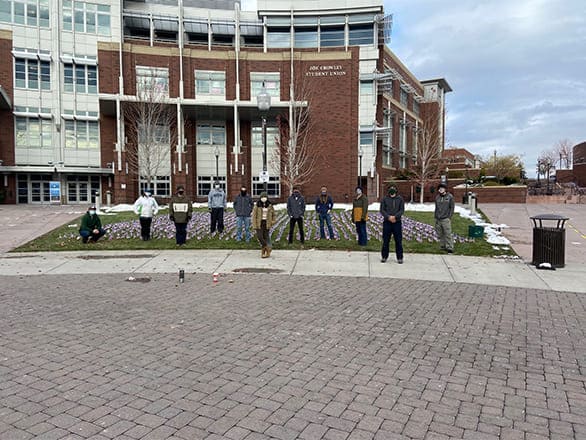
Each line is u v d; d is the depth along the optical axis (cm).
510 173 5831
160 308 718
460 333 597
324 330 607
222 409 385
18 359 497
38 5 3750
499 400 406
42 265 1112
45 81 3784
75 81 3847
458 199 4188
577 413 383
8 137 3694
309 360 499
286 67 4088
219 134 4238
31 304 741
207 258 1200
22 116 3734
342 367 479
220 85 4069
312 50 4184
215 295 809
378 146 4597
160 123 3956
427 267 1085
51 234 1641
